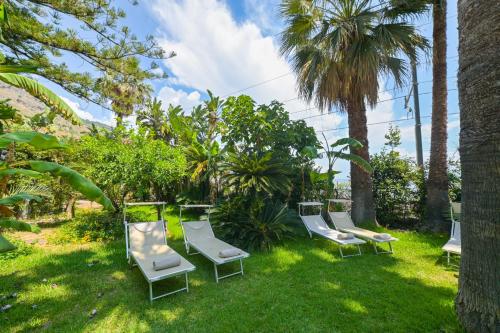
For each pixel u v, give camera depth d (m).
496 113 2.03
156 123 12.91
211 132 10.01
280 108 8.40
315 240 5.91
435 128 6.11
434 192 6.10
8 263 4.12
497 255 2.01
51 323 2.59
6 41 4.65
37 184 5.86
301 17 6.45
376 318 2.68
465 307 2.26
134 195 7.43
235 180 6.04
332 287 3.43
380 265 4.28
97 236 5.84
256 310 2.85
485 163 2.11
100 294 3.18
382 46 5.79
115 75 6.05
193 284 3.56
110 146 6.55
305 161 7.80
